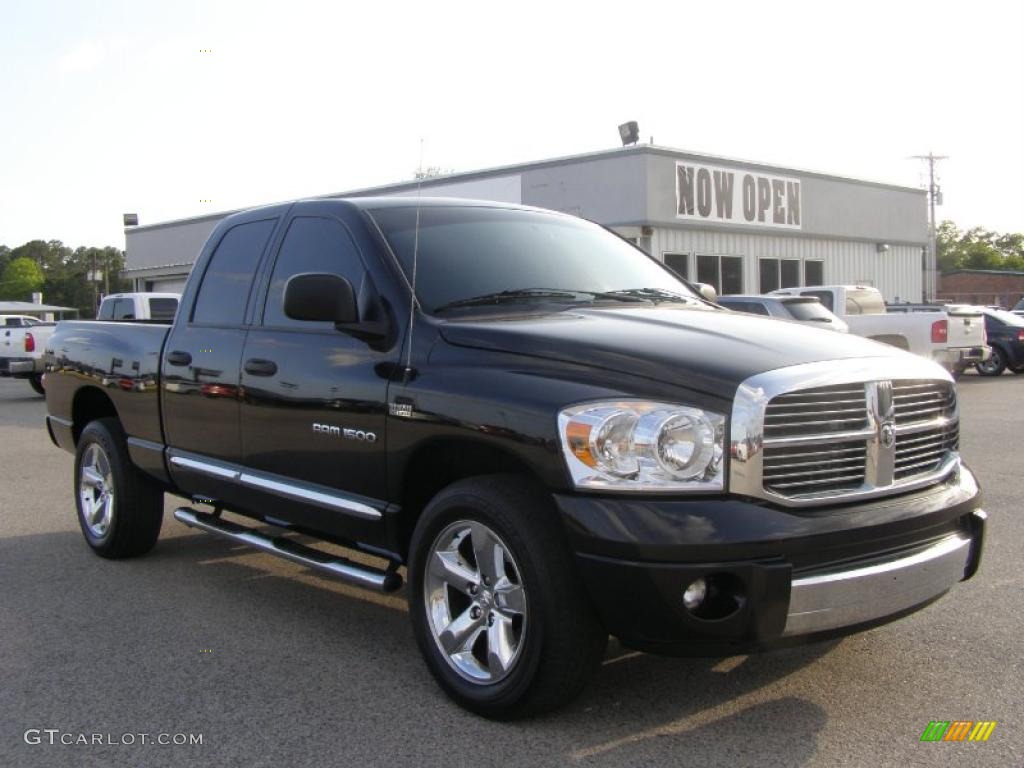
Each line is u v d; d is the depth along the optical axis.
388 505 4.23
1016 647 4.52
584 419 3.46
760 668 4.29
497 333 3.94
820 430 3.53
